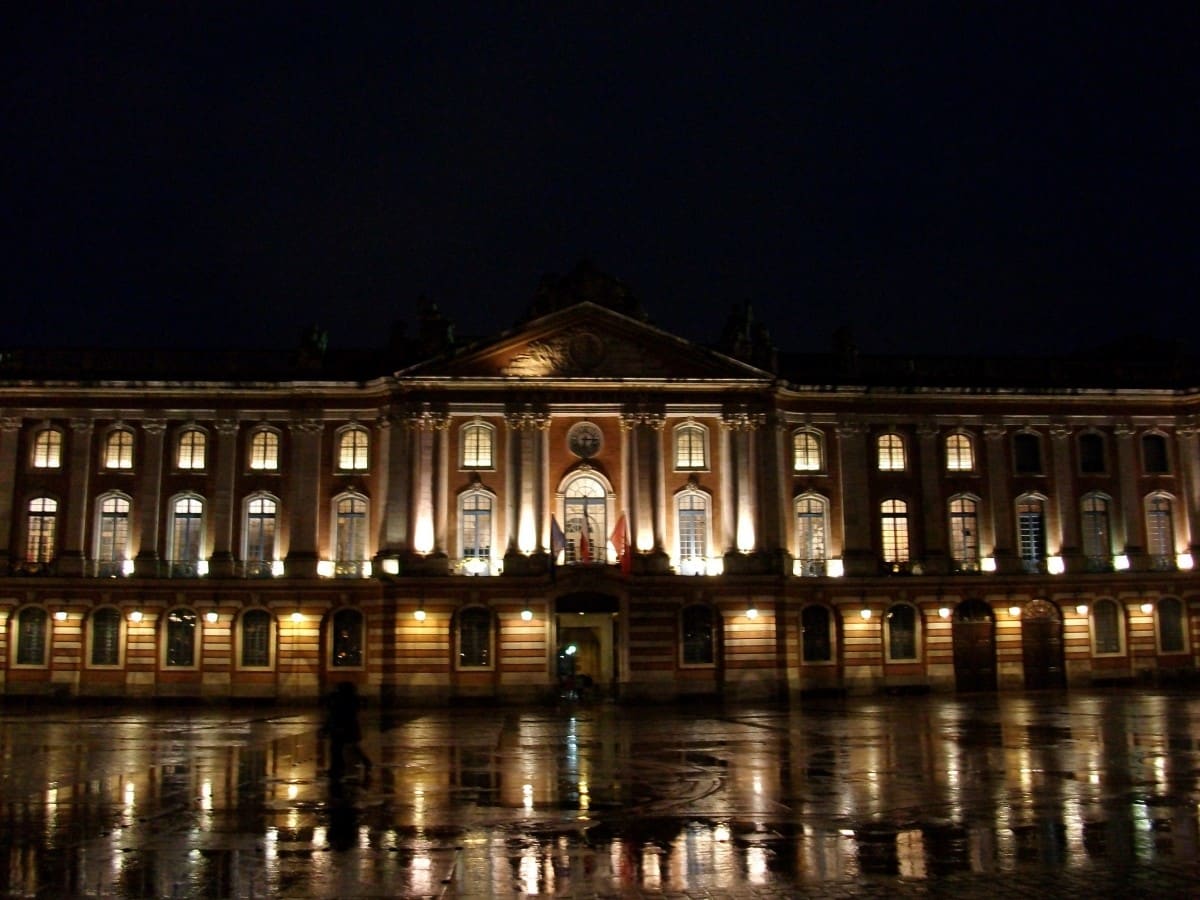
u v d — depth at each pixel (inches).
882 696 1937.7
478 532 1899.6
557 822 668.1
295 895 492.4
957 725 1306.6
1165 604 2070.6
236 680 1902.1
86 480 1942.7
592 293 1937.7
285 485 1956.2
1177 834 608.7
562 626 2003.0
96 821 676.7
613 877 522.6
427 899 484.7
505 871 536.4
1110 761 927.0
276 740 1214.3
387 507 1902.1
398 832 637.9
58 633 1907.0
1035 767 892.6
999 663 2012.8
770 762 964.6
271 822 672.4
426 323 1972.2
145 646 1907.0
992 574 2011.6
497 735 1279.5
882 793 767.1
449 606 1855.3
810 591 1957.4
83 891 500.4
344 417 1967.3
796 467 2007.9
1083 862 541.3
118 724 1469.0
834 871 529.3
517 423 1904.5
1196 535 2078.0
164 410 1964.8
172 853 581.0
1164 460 2110.0
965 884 500.1
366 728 1393.9
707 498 1925.4
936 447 2047.2
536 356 1925.4
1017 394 2052.2
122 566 1927.9
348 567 1924.2
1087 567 2048.5
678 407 1931.6
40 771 925.2
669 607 1868.8
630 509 1891.0
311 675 1899.6
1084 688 2011.6
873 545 2003.0
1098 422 2091.5
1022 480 2062.0
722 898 482.9
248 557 1946.4
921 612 1996.8
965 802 722.2
